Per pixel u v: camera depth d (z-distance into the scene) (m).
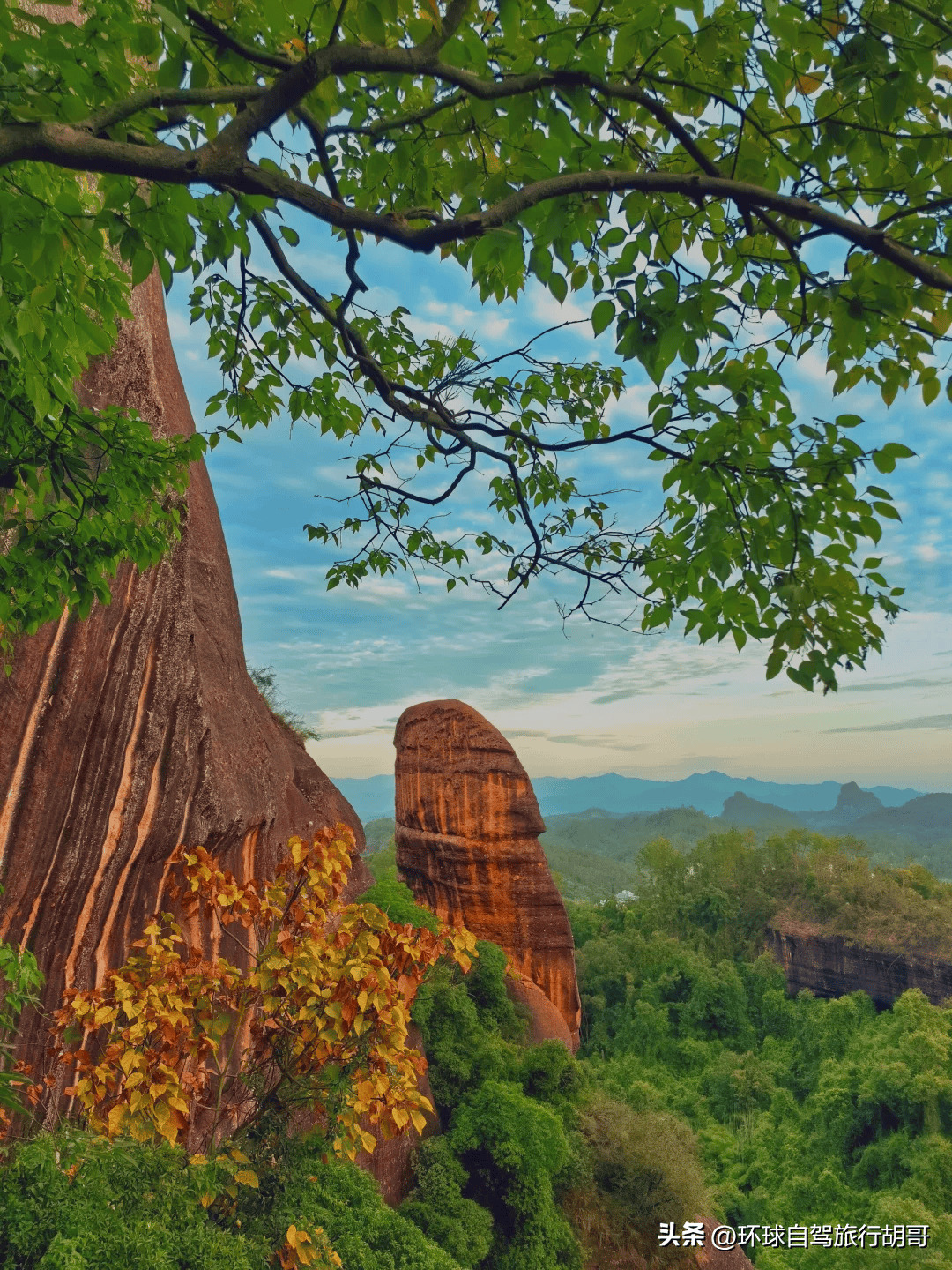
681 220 3.56
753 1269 22.34
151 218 2.69
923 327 3.14
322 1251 7.24
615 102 3.39
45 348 3.41
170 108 2.60
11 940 8.44
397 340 5.90
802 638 3.37
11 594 5.76
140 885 10.65
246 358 5.61
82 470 5.30
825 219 2.54
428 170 3.73
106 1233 5.57
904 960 58.03
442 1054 22.47
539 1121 19.44
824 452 3.27
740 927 71.62
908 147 3.16
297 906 7.49
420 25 2.58
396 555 6.86
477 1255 16.59
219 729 13.20
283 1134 7.62
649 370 2.79
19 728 8.36
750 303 3.41
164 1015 6.68
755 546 3.42
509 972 30.77
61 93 2.52
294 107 2.47
